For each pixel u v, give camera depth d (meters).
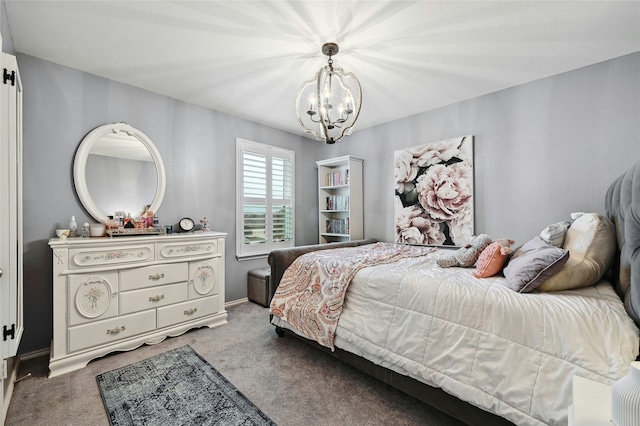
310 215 4.50
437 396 1.46
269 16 1.75
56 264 1.94
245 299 3.61
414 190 3.39
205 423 1.47
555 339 1.16
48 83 2.27
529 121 2.60
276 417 1.51
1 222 1.33
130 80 2.60
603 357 1.05
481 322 1.36
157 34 1.93
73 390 1.74
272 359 2.12
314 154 4.58
